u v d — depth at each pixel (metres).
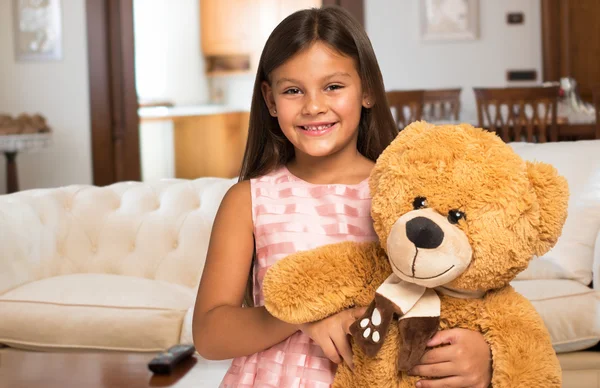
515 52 6.55
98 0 5.97
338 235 1.21
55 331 2.50
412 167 0.95
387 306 0.97
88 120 6.09
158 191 3.03
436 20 6.57
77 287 2.64
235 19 7.89
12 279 2.74
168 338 2.45
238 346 1.14
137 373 1.92
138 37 6.51
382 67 6.69
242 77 7.98
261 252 1.24
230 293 1.22
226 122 7.57
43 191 3.05
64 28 6.05
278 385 1.16
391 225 0.95
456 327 0.99
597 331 2.14
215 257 1.25
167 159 6.69
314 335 1.04
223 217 1.27
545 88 5.02
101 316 2.48
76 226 2.99
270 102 1.28
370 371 1.00
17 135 5.40
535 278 2.45
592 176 2.53
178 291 2.67
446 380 0.97
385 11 6.63
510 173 0.91
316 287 1.00
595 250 2.38
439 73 6.62
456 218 0.90
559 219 0.94
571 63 6.54
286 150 1.33
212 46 7.95
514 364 0.95
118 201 3.04
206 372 1.92
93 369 1.96
